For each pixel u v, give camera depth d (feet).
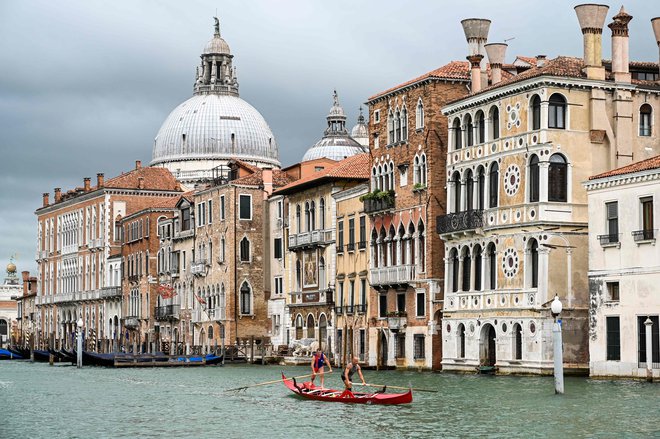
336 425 142.20
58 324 531.91
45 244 551.59
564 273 208.13
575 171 209.77
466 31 240.73
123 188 472.44
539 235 207.62
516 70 252.42
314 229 302.66
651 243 181.16
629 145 213.05
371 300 267.39
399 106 256.32
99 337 478.59
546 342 206.28
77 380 247.50
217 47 589.73
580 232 209.36
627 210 185.78
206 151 561.43
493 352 223.71
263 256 353.51
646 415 139.95
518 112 214.07
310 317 305.73
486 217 221.66
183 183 546.67
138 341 428.15
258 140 572.92
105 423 149.59
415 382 202.49
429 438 127.95
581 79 209.56
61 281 529.04
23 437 136.05
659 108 217.15
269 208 351.25
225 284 352.90
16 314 646.33
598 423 134.10
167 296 371.56
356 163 298.97
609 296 189.37
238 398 184.55
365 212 266.57
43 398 191.62
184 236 389.39
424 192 244.42
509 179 216.13
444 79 243.81
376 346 263.70
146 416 157.69
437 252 241.55
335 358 286.25
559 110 210.18
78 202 506.89
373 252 266.98
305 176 348.18
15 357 433.89
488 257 222.48
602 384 180.34
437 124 243.19
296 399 180.14
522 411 147.54
